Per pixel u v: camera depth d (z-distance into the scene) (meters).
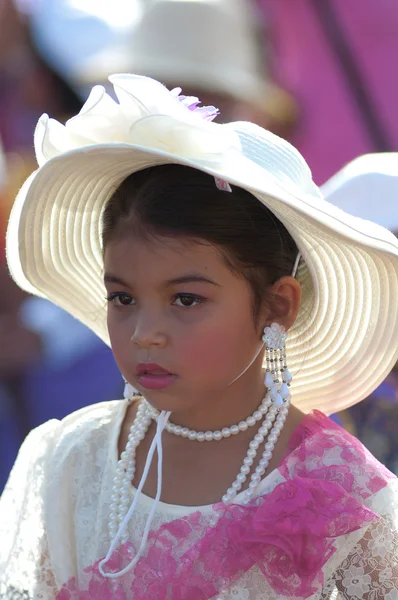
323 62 16.95
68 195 7.60
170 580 7.01
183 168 6.95
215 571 6.96
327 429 7.44
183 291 6.86
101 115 6.77
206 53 14.34
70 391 13.94
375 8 16.67
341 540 7.06
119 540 7.43
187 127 6.53
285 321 7.34
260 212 7.06
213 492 7.34
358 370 7.84
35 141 7.39
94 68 15.38
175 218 6.80
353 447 7.31
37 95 15.83
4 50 15.74
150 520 7.29
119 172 7.25
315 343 7.89
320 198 7.53
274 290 7.27
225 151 6.60
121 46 15.33
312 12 16.81
